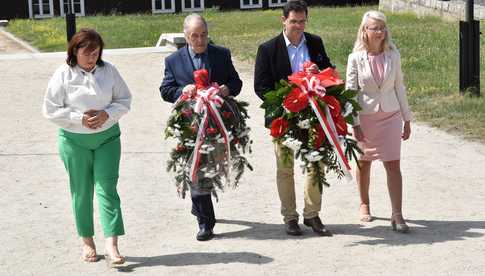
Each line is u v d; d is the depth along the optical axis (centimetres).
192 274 1059
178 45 3092
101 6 6794
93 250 1123
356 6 6203
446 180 1446
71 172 1098
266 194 1396
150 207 1344
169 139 1802
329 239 1174
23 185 1484
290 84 1141
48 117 1077
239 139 1178
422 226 1219
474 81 2091
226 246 1159
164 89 1190
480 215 1261
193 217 1291
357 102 1188
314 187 1181
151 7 6888
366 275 1042
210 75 1180
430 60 2714
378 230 1206
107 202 1088
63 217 1305
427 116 1919
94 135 1080
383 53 1184
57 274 1075
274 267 1077
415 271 1052
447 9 4084
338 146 1134
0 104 2208
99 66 1086
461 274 1038
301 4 1170
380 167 1527
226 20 4841
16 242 1197
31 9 6694
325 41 3216
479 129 1789
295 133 1156
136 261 1112
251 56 2916
